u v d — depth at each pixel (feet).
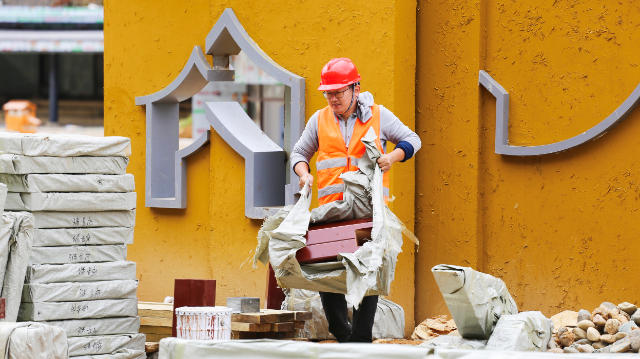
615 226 47.11
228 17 57.21
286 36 54.90
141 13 63.16
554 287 49.34
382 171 38.55
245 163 55.67
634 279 46.39
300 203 38.52
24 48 199.11
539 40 49.73
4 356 33.19
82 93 274.98
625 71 46.57
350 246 37.04
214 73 58.44
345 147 40.47
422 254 54.08
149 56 62.75
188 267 60.54
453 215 52.70
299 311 47.67
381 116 40.75
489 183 51.90
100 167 43.60
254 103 186.09
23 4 198.80
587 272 48.14
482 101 51.88
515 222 50.88
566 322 46.47
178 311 40.65
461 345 41.22
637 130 46.16
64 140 42.24
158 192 62.64
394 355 25.45
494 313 42.78
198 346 27.04
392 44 50.49
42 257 41.91
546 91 49.49
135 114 63.77
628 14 46.42
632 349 39.70
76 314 42.39
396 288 51.90
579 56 48.24
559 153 49.06
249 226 56.44
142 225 63.36
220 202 58.03
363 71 51.65
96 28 199.62
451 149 52.80
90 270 43.14
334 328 42.86
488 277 42.96
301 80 53.52
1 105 275.59
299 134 53.52
